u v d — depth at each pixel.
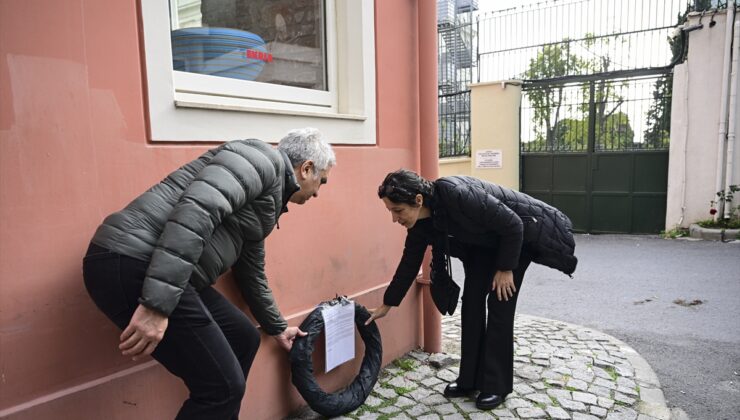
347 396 2.59
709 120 7.99
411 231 2.65
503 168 9.47
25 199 1.60
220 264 1.67
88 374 1.78
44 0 1.61
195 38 2.42
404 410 2.65
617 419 2.54
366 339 2.87
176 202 1.60
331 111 3.01
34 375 1.65
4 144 1.55
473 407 2.67
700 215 8.23
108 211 1.80
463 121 10.40
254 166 1.60
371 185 3.02
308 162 1.94
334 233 2.77
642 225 8.77
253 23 2.75
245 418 2.34
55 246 1.67
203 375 1.59
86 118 1.73
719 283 5.44
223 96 2.39
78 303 1.73
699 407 2.76
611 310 4.64
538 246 2.53
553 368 3.17
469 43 10.65
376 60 3.02
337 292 2.81
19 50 1.57
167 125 1.95
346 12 2.95
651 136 8.62
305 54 2.96
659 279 5.71
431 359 3.24
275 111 2.35
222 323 1.86
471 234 2.47
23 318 1.61
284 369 2.53
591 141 8.99
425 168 3.35
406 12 3.24
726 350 3.59
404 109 3.27
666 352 3.57
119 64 1.80
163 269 1.38
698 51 7.91
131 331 1.40
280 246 2.46
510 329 2.62
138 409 1.92
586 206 9.16
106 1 1.75
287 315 2.51
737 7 7.61
